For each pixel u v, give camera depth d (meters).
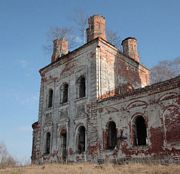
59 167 17.80
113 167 16.05
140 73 27.98
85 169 15.45
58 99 26.22
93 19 26.12
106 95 22.70
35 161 26.59
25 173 16.03
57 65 27.64
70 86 25.14
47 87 28.34
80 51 24.95
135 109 18.86
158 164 15.84
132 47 29.03
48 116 26.83
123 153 18.80
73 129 23.23
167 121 16.70
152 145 17.16
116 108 20.17
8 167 22.75
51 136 25.59
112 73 24.05
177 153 15.73
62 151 24.16
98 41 23.44
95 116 21.56
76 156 22.09
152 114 17.66
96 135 20.97
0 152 46.78
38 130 27.59
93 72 22.94
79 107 23.33
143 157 17.48
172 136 16.22
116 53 25.12
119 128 19.56
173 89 16.86
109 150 19.73
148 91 18.28
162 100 17.33
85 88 23.39
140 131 19.16
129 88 25.62
